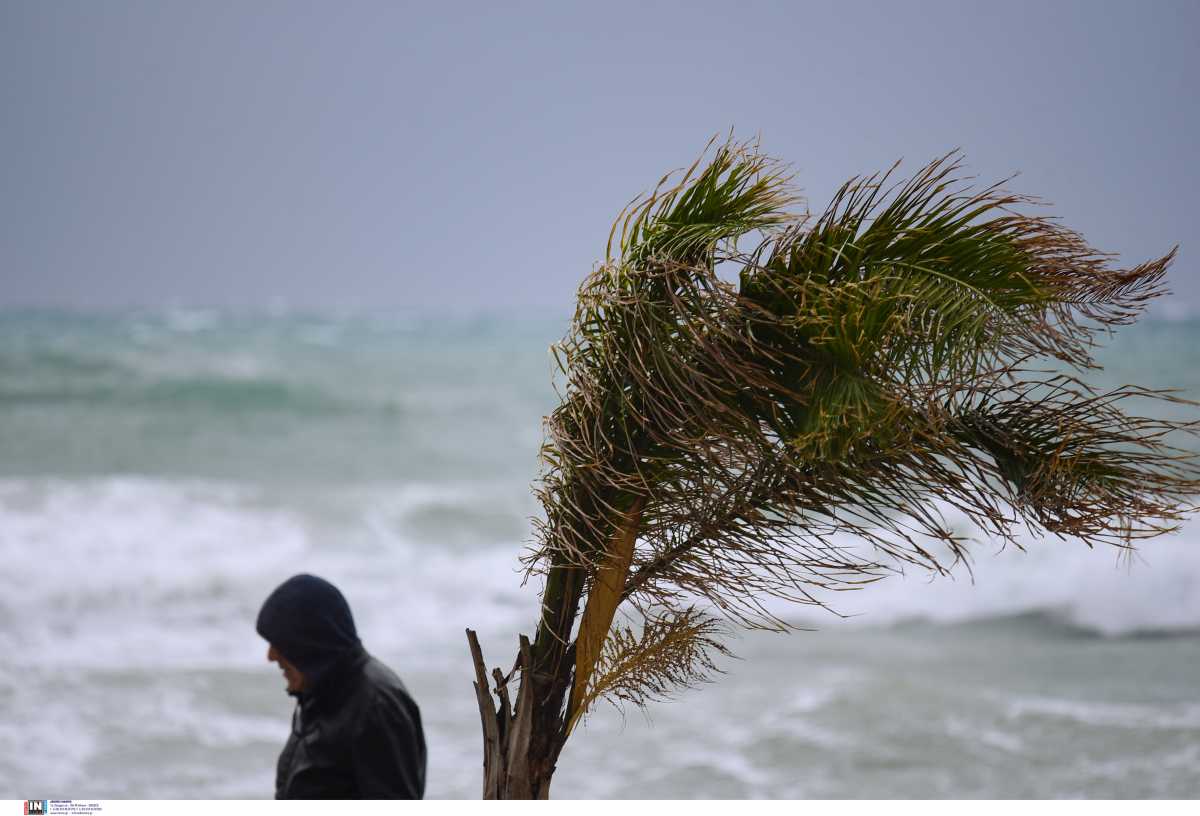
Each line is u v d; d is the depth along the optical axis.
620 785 17.83
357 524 41.53
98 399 77.31
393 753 6.71
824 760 18.98
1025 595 31.02
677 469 7.21
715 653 26.17
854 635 28.23
